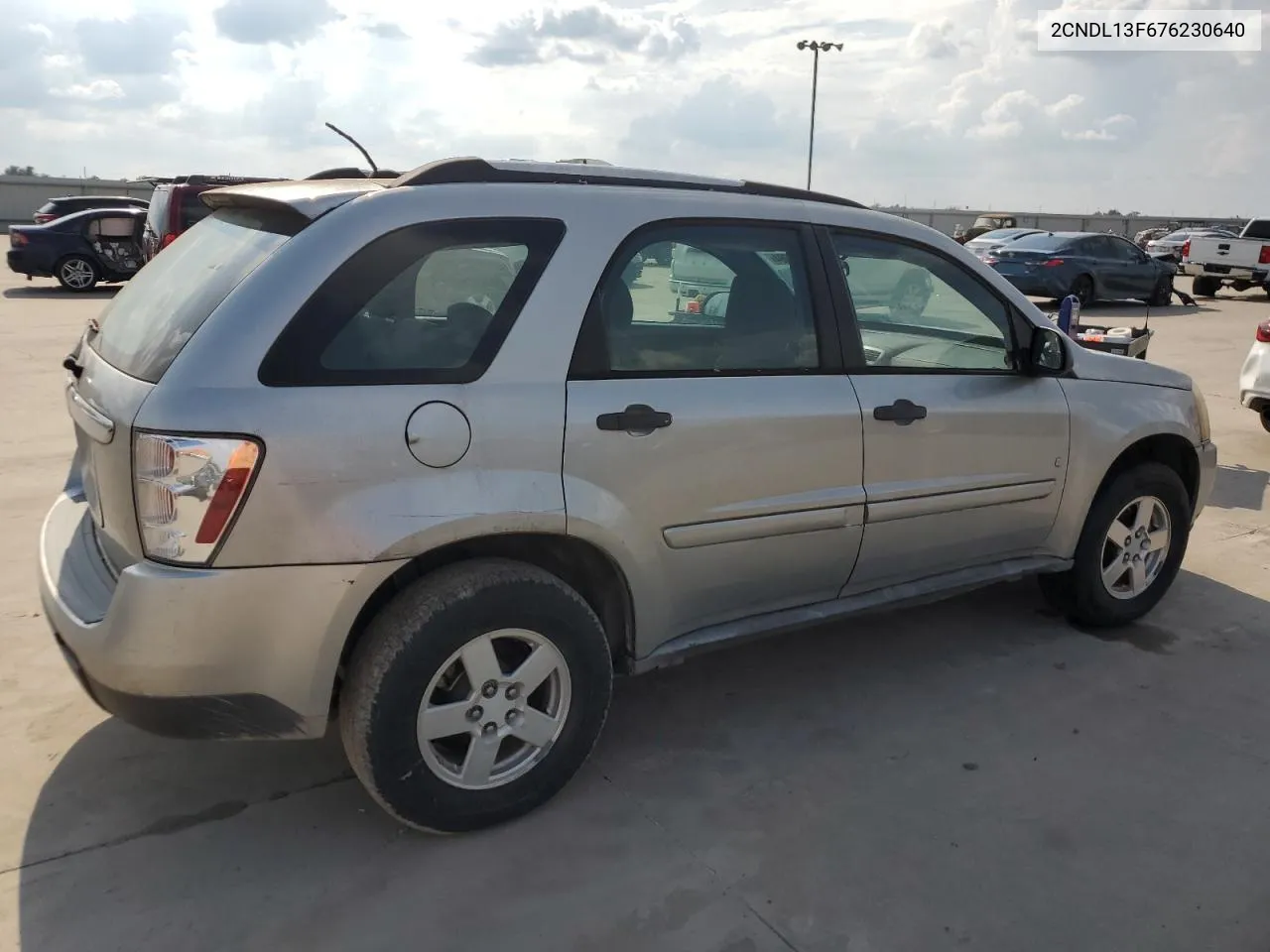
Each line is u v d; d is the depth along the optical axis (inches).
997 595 189.0
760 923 98.8
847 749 132.0
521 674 109.4
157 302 110.0
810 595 137.1
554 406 108.0
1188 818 117.9
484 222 108.5
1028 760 130.0
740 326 125.0
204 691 96.2
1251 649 165.5
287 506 94.6
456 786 108.3
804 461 126.9
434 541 100.9
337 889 102.3
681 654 125.3
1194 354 507.8
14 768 121.9
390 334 101.8
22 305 606.2
